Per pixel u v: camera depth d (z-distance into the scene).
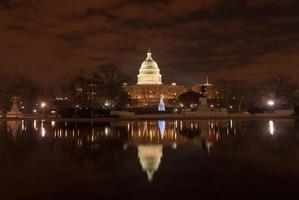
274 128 82.50
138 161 38.53
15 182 29.30
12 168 35.09
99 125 103.12
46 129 86.62
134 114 157.62
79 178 30.52
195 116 153.50
